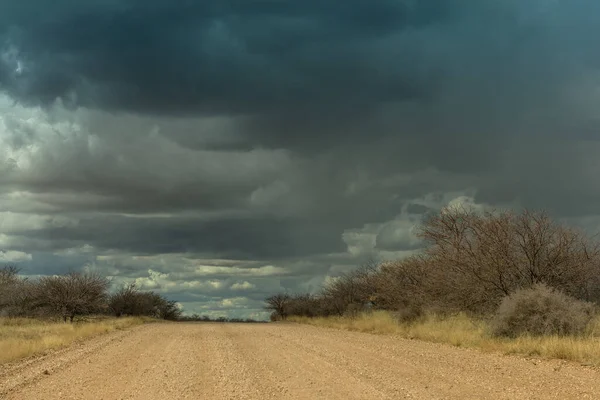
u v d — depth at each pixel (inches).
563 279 907.4
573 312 757.9
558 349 635.5
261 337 1105.4
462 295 1020.5
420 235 1216.2
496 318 824.3
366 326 1332.4
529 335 748.0
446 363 628.4
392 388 470.9
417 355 716.7
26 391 488.7
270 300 2856.8
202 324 2000.5
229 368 622.2
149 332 1306.6
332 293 2086.6
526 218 920.3
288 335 1162.0
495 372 548.4
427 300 1194.6
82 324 1528.1
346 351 784.9
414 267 1327.5
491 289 954.7
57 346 900.6
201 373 586.9
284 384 506.3
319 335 1156.5
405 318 1223.5
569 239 907.4
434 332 960.3
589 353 608.4
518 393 436.8
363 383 499.2
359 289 1898.4
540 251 915.4
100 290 1764.3
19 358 741.9
